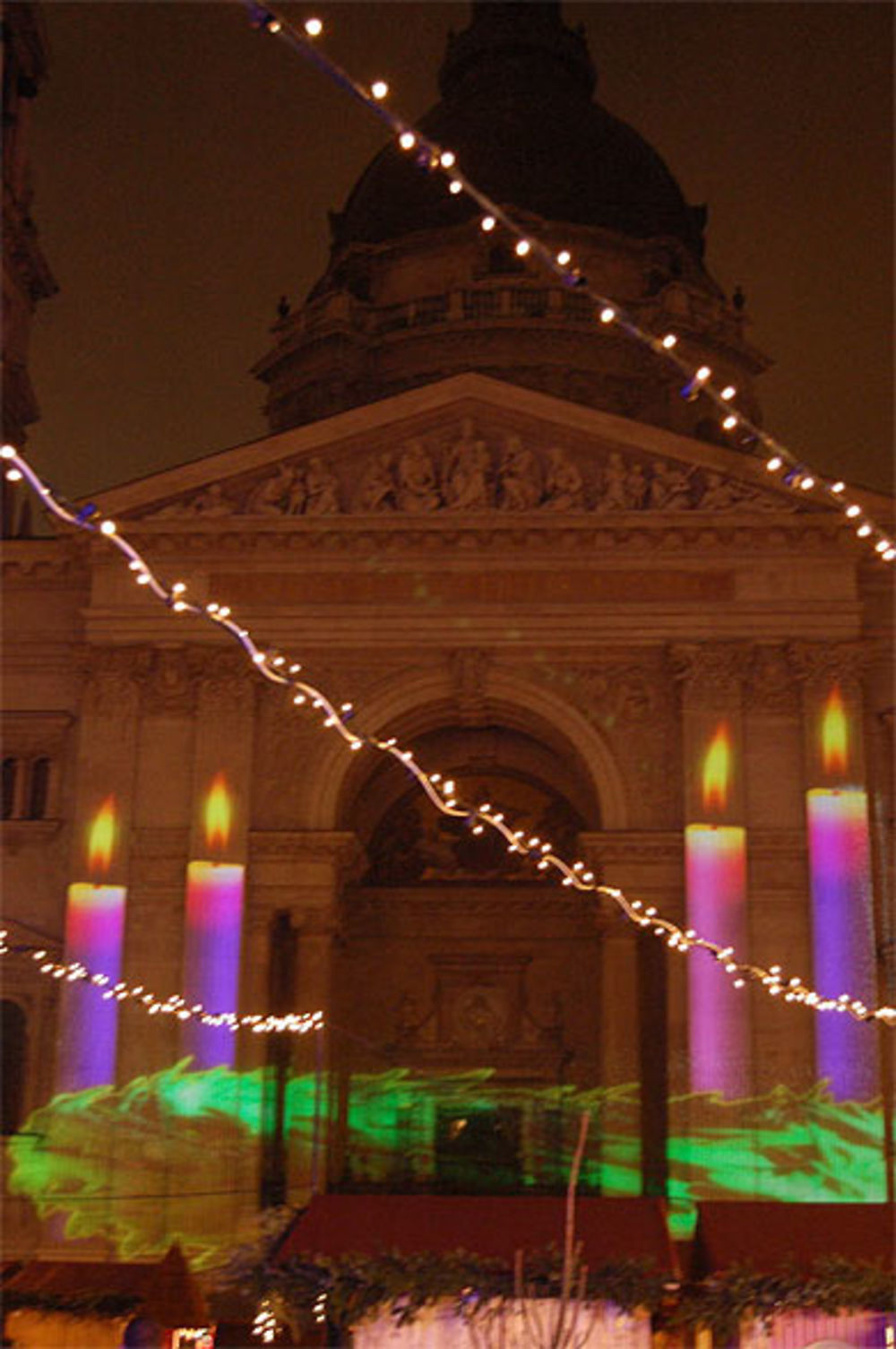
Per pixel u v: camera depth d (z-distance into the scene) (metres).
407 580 47.72
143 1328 28.52
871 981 43.94
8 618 49.88
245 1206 43.53
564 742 48.22
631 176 72.50
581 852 51.25
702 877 45.00
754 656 46.75
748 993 44.41
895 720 46.59
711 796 45.53
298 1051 45.12
